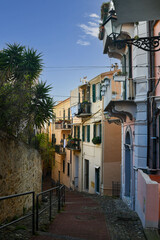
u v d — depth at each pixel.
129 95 11.12
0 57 13.05
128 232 7.12
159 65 9.80
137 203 10.22
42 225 7.08
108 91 12.98
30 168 11.00
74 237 6.19
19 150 9.36
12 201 8.25
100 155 19.70
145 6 5.12
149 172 9.80
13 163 8.60
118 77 11.45
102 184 19.08
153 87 10.20
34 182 11.69
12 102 8.61
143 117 10.69
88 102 22.78
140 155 10.69
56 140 36.31
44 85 11.52
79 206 12.12
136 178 10.77
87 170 23.78
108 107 12.95
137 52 10.89
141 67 10.80
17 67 13.17
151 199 7.32
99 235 6.62
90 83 22.80
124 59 13.57
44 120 12.09
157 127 9.87
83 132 24.47
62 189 11.44
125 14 5.52
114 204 13.13
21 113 9.23
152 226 7.27
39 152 13.24
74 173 26.67
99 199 15.88
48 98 11.66
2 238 5.18
